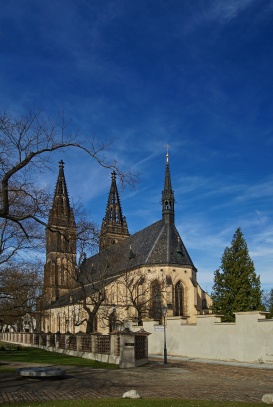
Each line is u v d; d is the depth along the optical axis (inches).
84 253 2090.3
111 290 3161.9
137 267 3122.5
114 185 4832.7
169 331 1599.4
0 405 509.0
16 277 1851.6
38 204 938.1
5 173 820.6
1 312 1995.6
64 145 879.7
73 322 3248.0
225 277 2290.8
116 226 4699.8
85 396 617.3
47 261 4463.6
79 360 1259.2
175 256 3102.9
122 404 500.1
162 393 650.2
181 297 3053.6
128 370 1008.2
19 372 794.2
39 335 2135.8
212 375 910.4
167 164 3432.6
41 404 514.0
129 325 1942.7
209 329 1389.0
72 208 1589.6
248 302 2225.6
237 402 539.8
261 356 1183.6
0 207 954.1
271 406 497.4
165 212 3312.0
